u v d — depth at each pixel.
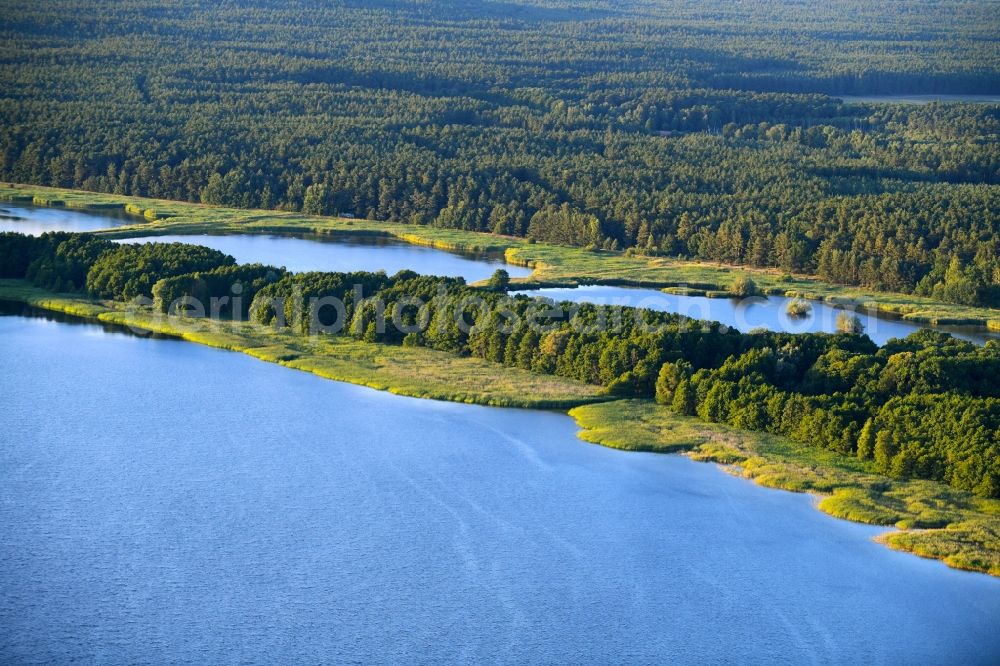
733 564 190.88
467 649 170.62
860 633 174.88
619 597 182.75
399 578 186.38
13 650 167.25
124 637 171.12
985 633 174.88
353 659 168.00
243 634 172.50
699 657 170.00
